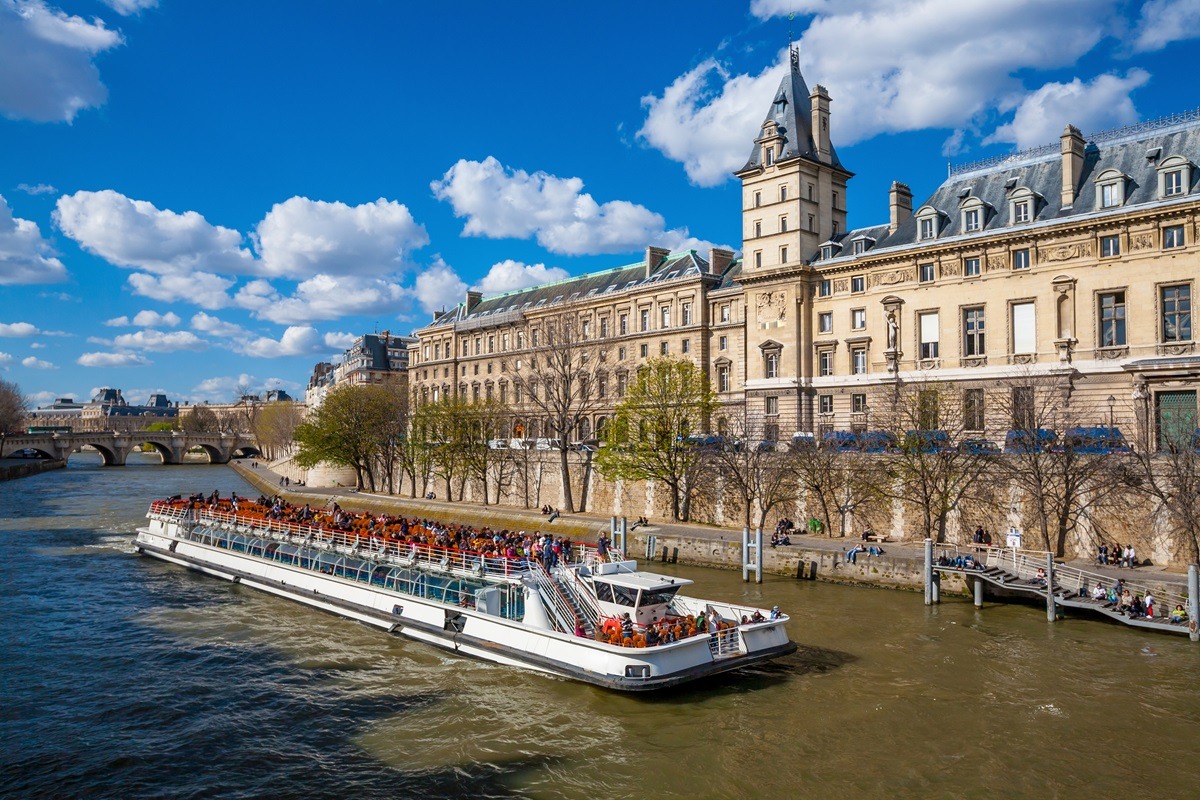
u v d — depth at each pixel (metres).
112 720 24.61
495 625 29.86
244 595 41.12
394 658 30.50
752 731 23.55
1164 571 39.78
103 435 168.12
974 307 58.72
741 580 46.25
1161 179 50.81
